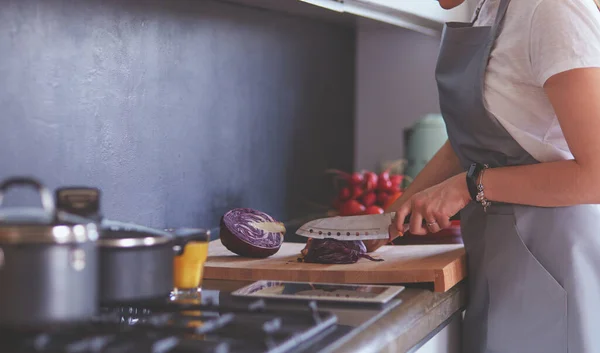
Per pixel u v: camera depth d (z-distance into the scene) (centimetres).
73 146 141
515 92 136
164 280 96
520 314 139
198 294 119
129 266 91
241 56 204
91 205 94
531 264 138
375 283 131
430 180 173
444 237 185
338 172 241
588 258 136
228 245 147
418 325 113
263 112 217
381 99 279
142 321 97
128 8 156
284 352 85
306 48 241
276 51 223
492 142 142
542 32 128
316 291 119
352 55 278
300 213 241
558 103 126
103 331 85
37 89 131
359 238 141
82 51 142
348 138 277
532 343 139
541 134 138
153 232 97
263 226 150
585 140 124
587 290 135
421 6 205
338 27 262
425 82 272
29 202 129
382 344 98
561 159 138
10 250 77
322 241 140
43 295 78
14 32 125
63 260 79
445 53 146
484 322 144
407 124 276
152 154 167
